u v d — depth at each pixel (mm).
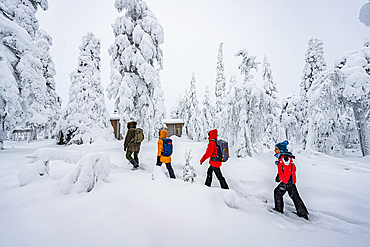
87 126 11812
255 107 7984
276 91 15281
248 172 5406
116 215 2170
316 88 9703
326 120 9305
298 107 21516
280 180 3352
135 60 10797
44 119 11789
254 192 4355
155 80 11570
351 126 14688
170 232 1965
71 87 12344
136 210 2326
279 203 3303
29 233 1819
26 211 2217
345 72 9281
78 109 11891
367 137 10125
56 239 1745
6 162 5383
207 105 20672
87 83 12375
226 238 1947
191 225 2131
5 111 7934
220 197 2916
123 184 3318
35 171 3168
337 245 2025
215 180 4992
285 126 23141
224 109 8492
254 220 2439
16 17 9781
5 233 1808
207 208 2529
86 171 2965
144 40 10812
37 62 9414
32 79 9148
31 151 7926
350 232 2645
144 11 11742
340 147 9414
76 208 2322
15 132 21984
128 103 10602
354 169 6059
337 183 4547
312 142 9820
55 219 2072
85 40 13086
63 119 12031
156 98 11750
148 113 11531
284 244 1937
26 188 2910
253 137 8195
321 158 7988
